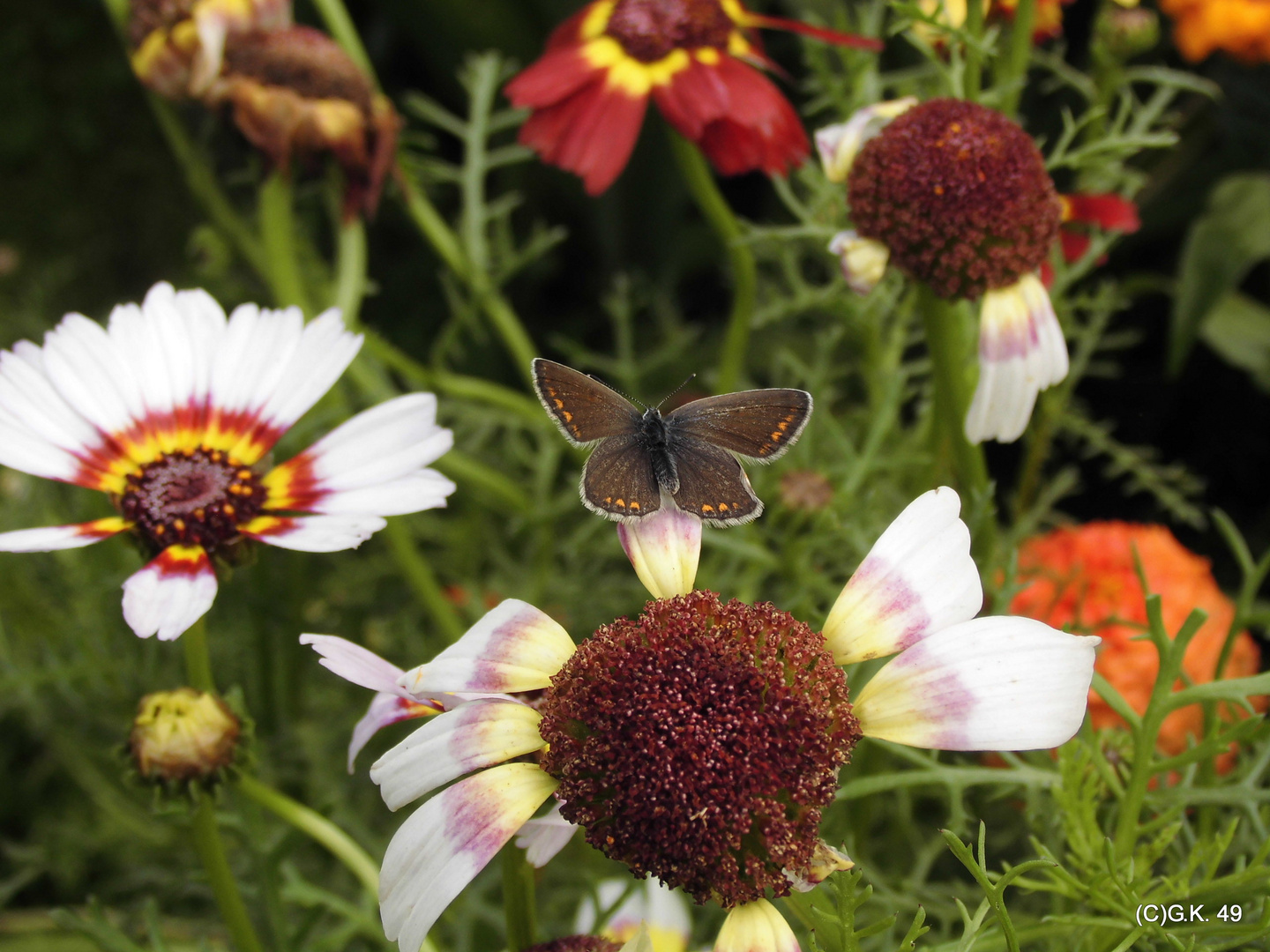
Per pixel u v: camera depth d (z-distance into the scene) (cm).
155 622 23
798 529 28
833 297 29
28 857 32
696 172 29
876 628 21
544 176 48
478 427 35
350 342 25
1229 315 38
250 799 24
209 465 24
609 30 29
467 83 33
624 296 34
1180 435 40
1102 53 29
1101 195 28
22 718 35
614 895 26
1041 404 31
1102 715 28
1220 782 25
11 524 33
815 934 21
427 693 21
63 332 25
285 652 33
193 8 31
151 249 51
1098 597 29
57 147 53
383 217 48
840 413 36
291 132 30
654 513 22
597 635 21
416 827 20
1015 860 29
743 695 20
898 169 25
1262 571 24
